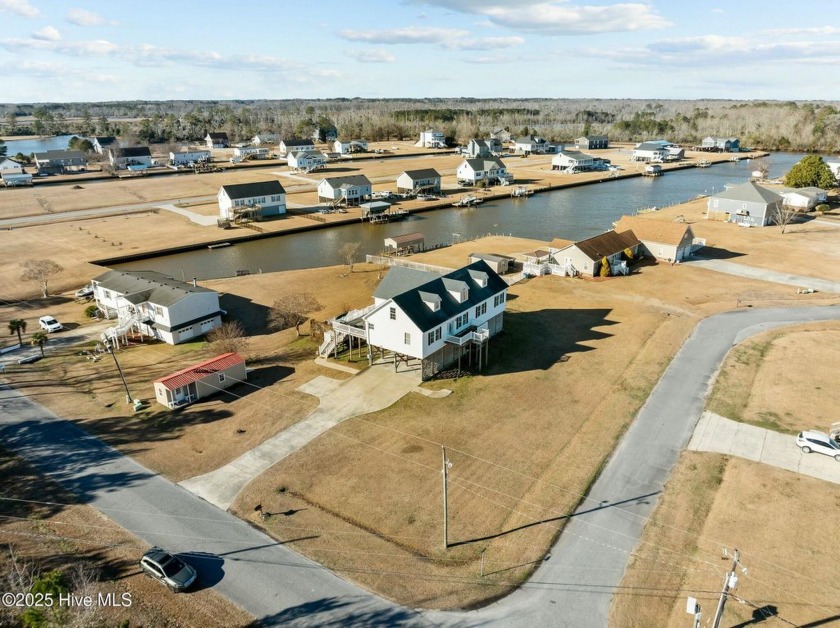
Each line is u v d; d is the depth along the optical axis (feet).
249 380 152.25
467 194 433.89
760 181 455.22
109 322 196.03
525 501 104.83
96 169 580.71
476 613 81.82
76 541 95.91
